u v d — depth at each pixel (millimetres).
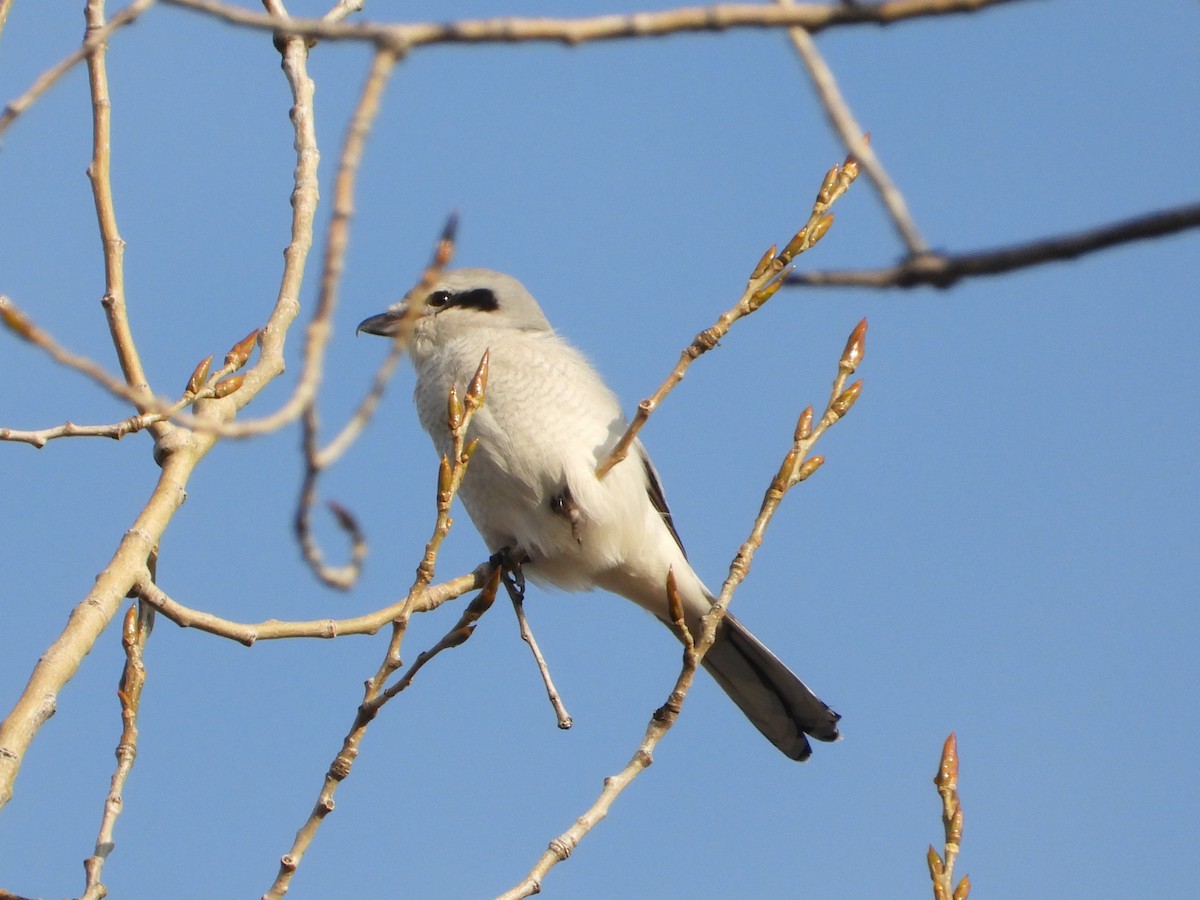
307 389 5305
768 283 8180
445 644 7129
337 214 4969
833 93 4492
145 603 7430
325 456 5637
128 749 7262
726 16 3809
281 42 8891
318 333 5188
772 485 7809
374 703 6957
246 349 8078
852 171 8094
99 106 8383
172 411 5789
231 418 7840
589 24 3857
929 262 3791
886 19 3756
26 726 6598
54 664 6809
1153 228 3537
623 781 7188
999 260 3719
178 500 7621
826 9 3781
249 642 7480
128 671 7387
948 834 7340
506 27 3912
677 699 7395
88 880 6816
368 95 4324
